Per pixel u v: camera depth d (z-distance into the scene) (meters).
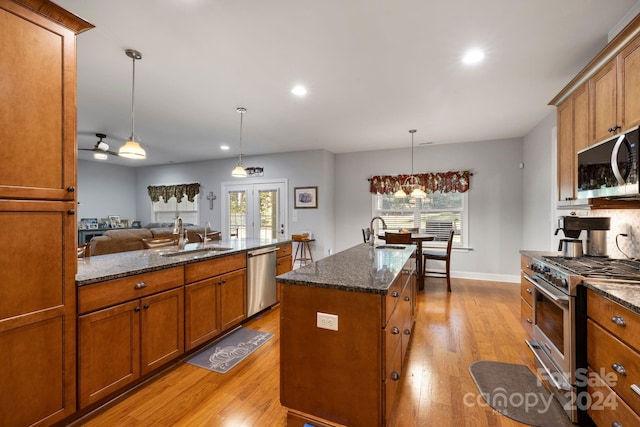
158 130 4.58
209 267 2.57
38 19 1.46
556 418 1.72
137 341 1.94
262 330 3.00
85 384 1.66
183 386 2.03
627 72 1.74
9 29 1.36
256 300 3.23
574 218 2.37
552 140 3.73
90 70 2.68
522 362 2.37
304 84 2.96
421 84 2.96
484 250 5.18
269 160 6.29
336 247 6.21
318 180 5.84
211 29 2.08
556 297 1.81
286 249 3.87
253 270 3.17
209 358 2.42
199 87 3.03
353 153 6.09
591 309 1.59
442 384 2.07
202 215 7.12
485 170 5.16
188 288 2.35
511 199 5.00
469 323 3.18
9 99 1.37
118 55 2.42
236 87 3.03
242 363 2.34
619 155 1.71
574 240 2.38
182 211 7.43
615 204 2.08
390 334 1.55
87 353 1.67
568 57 2.44
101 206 7.42
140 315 1.96
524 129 4.51
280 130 4.59
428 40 2.21
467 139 5.10
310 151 5.90
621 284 1.57
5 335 1.36
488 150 5.14
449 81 2.89
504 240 5.05
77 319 1.63
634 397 1.24
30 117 1.44
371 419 1.43
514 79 2.84
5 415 1.36
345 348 1.48
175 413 1.76
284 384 1.62
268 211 6.32
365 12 1.90
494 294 4.29
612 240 2.39
